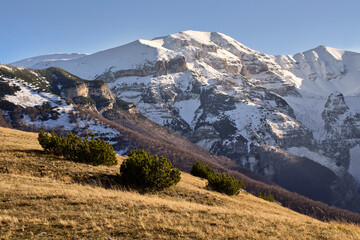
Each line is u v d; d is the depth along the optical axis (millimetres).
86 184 16203
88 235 8438
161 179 17859
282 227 10492
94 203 11727
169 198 16812
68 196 12242
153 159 18547
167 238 8539
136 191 16781
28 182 14578
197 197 18109
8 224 8836
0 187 12562
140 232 8922
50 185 14516
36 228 8727
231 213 12508
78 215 10117
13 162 18266
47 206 10797
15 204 10742
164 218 10469
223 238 8859
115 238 8328
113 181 17734
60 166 18797
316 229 10414
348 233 10016
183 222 10242
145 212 11102
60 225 9078
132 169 17516
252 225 10609
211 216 11594
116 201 12352
